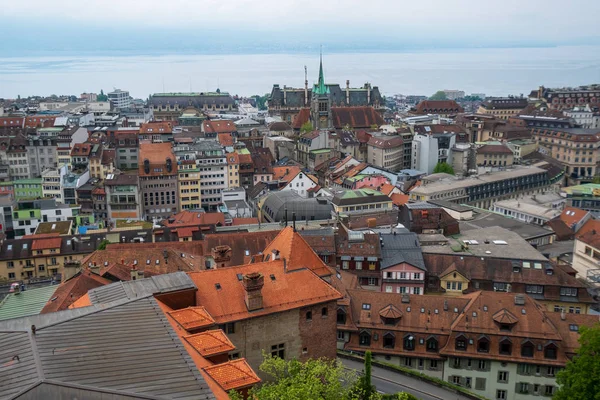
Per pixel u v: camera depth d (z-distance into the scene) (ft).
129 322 207.72
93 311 213.05
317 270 308.81
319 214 627.46
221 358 221.05
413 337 334.65
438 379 318.04
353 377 259.19
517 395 325.01
